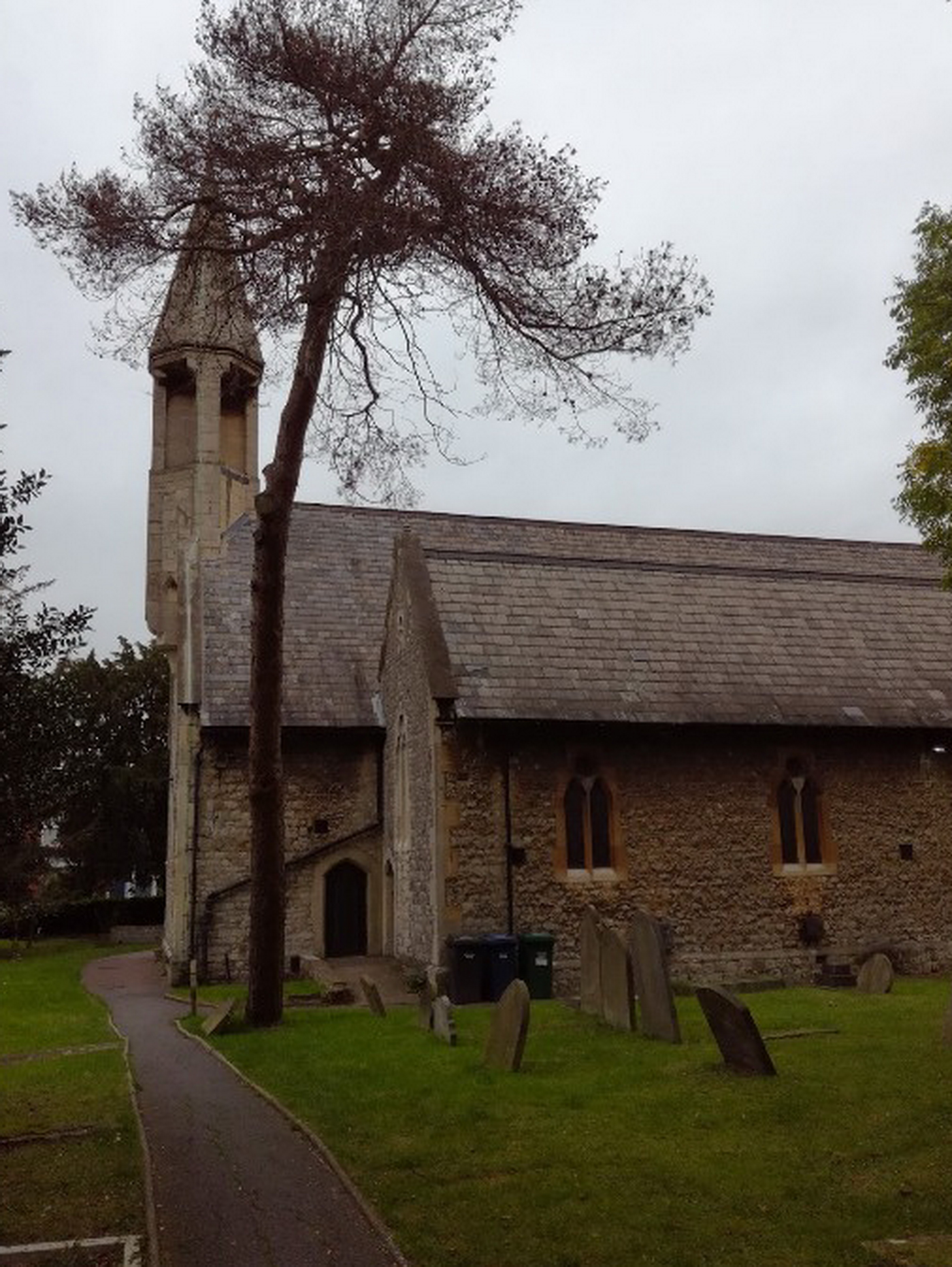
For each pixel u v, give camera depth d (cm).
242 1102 934
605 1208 628
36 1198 677
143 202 1182
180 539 2467
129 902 3869
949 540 1652
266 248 1161
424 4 1166
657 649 1942
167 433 2572
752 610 2105
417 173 1096
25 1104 934
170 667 2692
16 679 687
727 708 1856
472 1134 782
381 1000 1499
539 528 2669
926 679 2061
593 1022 1270
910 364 1662
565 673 1830
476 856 1695
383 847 2159
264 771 1364
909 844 1925
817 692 1953
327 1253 587
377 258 1098
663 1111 827
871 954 1847
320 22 1160
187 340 1620
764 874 1836
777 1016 1266
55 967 2559
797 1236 584
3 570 680
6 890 712
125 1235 614
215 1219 643
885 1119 786
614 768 1802
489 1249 577
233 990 1916
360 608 2414
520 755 1750
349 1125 826
